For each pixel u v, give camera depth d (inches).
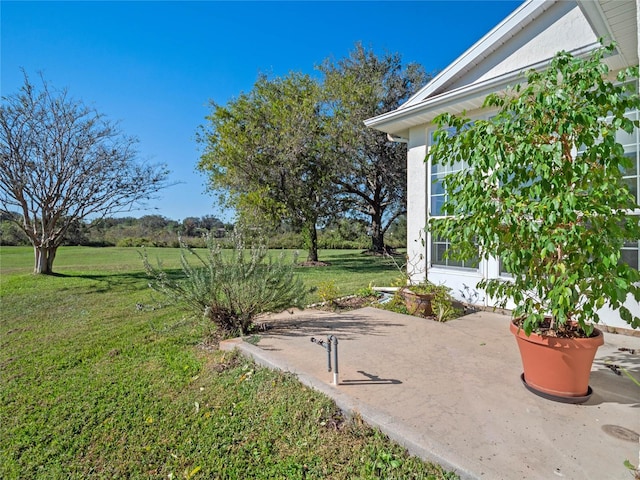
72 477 86.4
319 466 81.7
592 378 114.4
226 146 521.3
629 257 161.0
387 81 586.9
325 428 94.3
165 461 90.2
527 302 98.7
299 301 183.9
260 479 80.3
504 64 225.1
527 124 94.9
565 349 95.2
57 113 417.1
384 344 153.9
